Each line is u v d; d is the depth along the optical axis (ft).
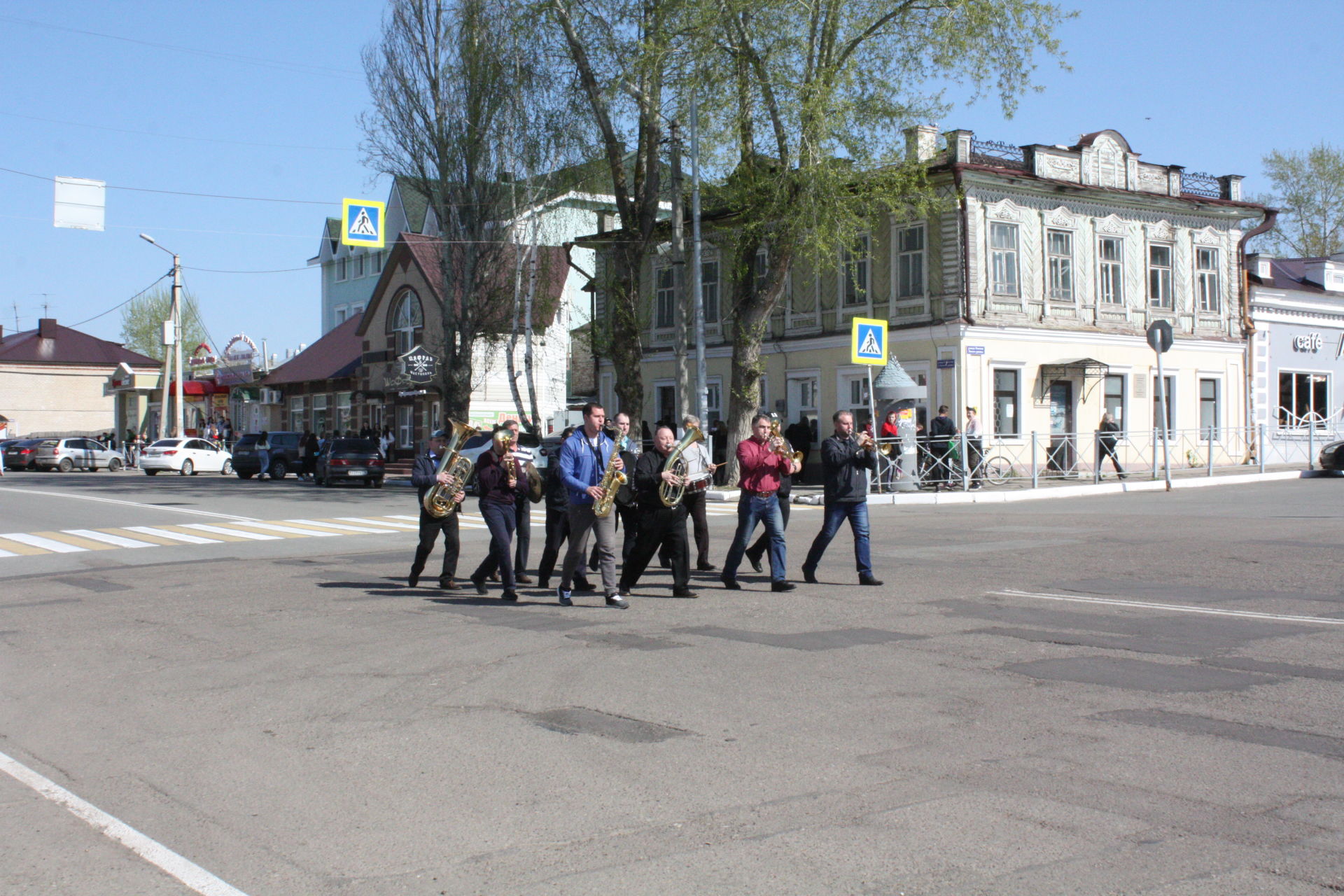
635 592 39.58
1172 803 16.17
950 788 17.12
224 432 197.36
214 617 35.88
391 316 164.35
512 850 15.16
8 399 249.34
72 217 74.54
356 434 168.25
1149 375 110.93
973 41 80.23
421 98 112.68
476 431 41.42
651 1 86.89
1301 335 125.59
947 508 74.23
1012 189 100.78
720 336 119.44
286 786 18.25
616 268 98.58
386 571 47.37
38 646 31.58
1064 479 95.96
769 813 16.24
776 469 38.50
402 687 25.32
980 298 98.32
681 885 13.80
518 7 95.71
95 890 14.15
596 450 36.68
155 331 291.58
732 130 84.74
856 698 22.93
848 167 83.61
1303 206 181.78
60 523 72.69
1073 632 29.25
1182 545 47.03
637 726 21.27
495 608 36.91
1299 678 23.63
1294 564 40.34
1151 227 111.86
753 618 33.22
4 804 17.66
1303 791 16.58
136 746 20.98
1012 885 13.50
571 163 104.12
